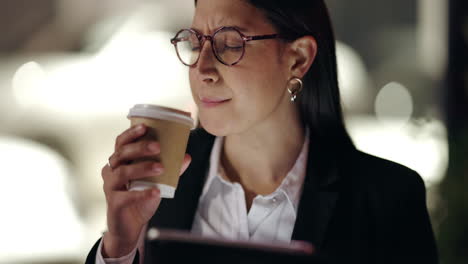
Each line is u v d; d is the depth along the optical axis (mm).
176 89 9133
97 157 8656
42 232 5375
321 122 2338
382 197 2221
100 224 6801
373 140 8719
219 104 2137
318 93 2328
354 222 2182
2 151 6066
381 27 14930
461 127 5188
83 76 9031
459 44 5328
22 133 8609
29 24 12852
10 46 12648
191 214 2229
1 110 8750
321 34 2283
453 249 4461
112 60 9258
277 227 2180
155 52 9422
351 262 2145
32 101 8766
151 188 1925
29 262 5188
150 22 9992
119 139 1956
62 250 5355
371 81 12820
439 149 4895
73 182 6234
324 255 1506
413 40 14281
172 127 1931
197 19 2178
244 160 2254
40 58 9570
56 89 8898
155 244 1525
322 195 2180
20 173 5758
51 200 5633
